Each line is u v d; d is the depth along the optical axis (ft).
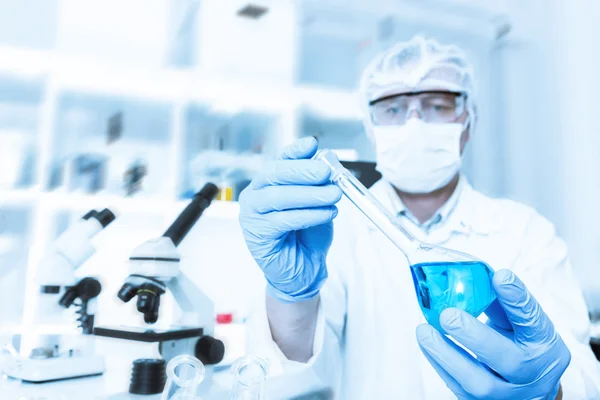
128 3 9.17
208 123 8.54
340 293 4.34
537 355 2.47
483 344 2.38
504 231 4.64
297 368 3.35
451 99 4.67
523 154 10.46
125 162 8.54
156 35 9.32
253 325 3.54
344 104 8.64
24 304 6.85
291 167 2.86
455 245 4.58
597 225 9.62
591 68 9.88
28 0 8.70
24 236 7.61
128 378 3.90
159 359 3.70
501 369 2.45
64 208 7.41
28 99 8.27
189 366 2.70
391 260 4.66
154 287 3.67
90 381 3.82
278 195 2.83
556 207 10.15
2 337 5.51
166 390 2.66
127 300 3.67
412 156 4.44
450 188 4.85
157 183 8.57
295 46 8.63
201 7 8.17
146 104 8.64
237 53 8.27
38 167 7.77
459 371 2.54
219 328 5.91
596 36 9.86
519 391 2.53
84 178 7.97
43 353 4.12
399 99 4.72
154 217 8.27
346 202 5.15
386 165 4.59
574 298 4.25
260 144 8.59
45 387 3.62
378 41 9.98
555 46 10.36
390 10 9.93
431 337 2.62
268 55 8.41
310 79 9.86
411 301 4.37
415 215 4.88
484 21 10.61
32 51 7.33
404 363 4.10
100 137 8.50
